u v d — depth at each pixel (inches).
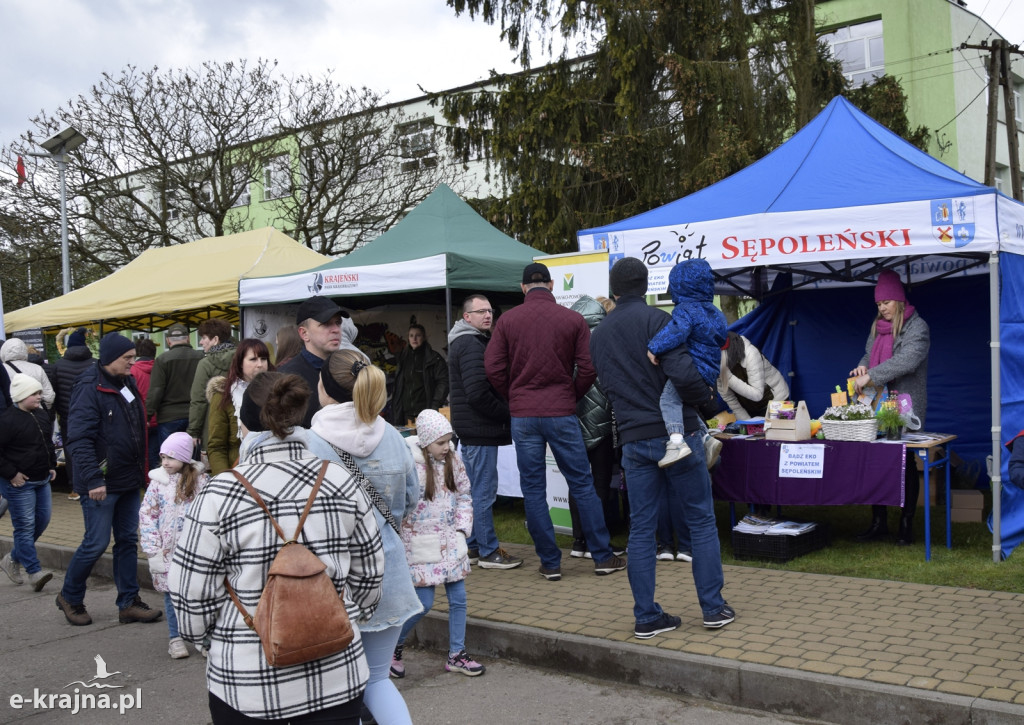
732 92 623.2
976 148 956.0
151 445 378.3
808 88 657.6
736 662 168.4
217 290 422.9
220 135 837.8
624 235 282.0
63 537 341.7
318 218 866.8
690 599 214.1
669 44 653.3
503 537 307.7
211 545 99.1
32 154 669.3
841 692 153.9
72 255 834.8
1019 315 247.0
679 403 183.5
